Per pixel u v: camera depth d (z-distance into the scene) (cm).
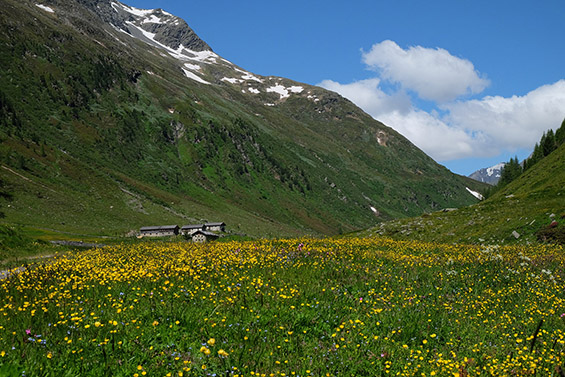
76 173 17862
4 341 695
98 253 2408
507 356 812
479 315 1123
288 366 714
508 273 1634
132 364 668
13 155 16150
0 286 1175
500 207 5072
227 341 779
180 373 610
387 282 1360
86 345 716
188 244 2686
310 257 1692
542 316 1133
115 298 1022
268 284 1185
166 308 919
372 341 856
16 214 11988
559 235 3425
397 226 5531
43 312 884
